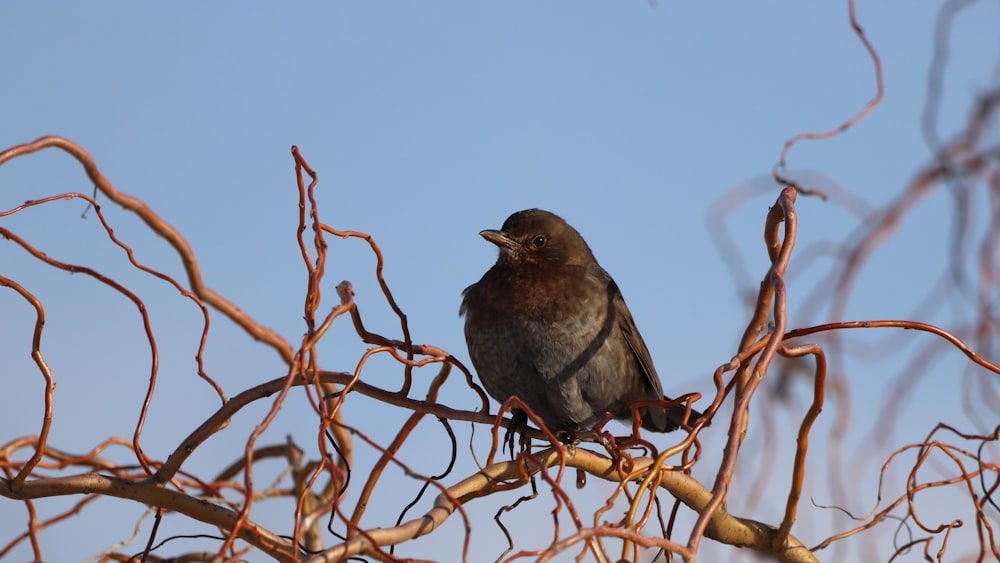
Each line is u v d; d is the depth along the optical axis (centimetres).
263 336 873
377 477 895
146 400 829
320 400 732
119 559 916
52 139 683
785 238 806
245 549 831
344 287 830
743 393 718
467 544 657
